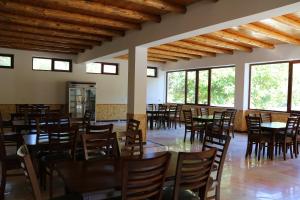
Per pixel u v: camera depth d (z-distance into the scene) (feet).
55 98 33.04
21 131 17.20
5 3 14.70
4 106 29.99
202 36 23.03
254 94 29.71
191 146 21.48
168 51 29.94
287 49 25.52
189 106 37.37
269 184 12.94
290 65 26.32
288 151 20.49
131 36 21.07
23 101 31.04
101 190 6.24
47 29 20.85
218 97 33.78
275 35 20.76
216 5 13.82
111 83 37.09
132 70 20.93
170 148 20.59
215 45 26.21
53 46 28.27
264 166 16.10
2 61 29.78
